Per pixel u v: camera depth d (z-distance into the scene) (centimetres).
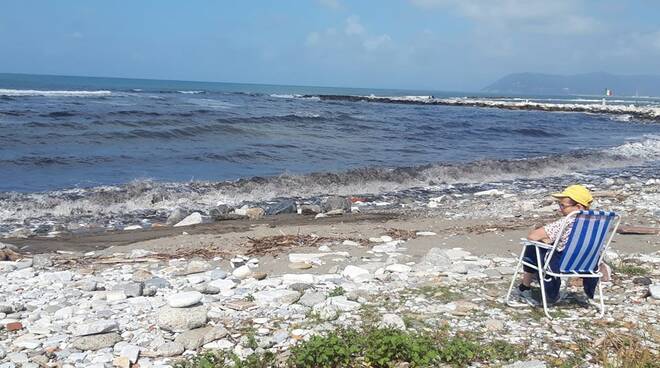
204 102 4575
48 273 800
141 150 2148
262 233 1091
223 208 1359
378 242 1021
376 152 2486
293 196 1611
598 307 634
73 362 493
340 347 481
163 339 541
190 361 494
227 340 539
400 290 698
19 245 1023
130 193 1476
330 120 3644
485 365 486
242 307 629
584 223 575
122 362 484
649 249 928
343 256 914
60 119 2616
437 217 1288
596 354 509
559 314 611
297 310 622
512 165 2225
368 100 8250
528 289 662
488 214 1323
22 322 592
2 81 9644
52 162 1816
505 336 548
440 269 807
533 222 1198
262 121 3219
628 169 2378
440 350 501
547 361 494
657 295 659
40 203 1341
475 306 630
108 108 3275
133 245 1007
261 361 480
